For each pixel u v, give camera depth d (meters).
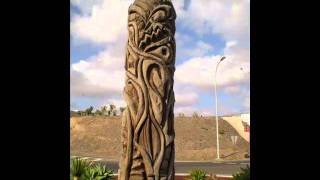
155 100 7.22
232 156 39.88
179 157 40.19
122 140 7.38
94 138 50.22
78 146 48.53
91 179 11.38
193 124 53.25
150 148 7.18
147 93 7.23
